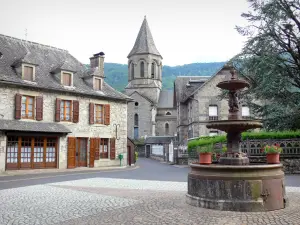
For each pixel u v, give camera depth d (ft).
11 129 63.00
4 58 72.74
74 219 22.81
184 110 143.64
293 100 57.67
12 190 37.70
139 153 186.70
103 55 90.22
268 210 24.76
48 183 45.55
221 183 25.50
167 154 119.96
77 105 78.43
